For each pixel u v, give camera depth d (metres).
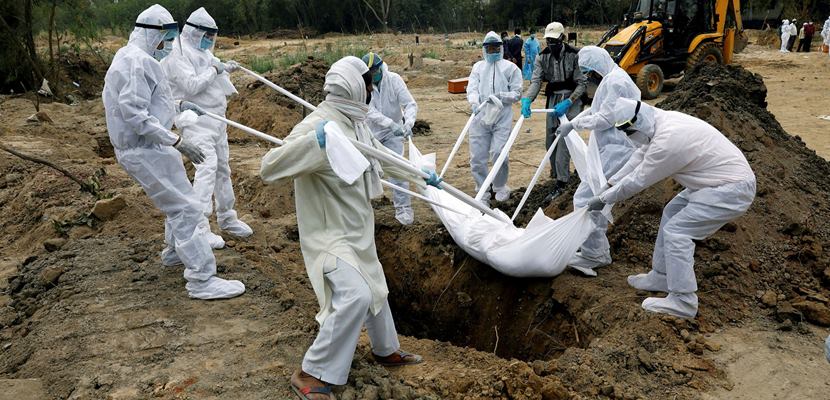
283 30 56.41
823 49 28.89
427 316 7.29
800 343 4.84
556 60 8.05
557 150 8.23
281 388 4.23
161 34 5.09
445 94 20.33
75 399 4.10
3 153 10.60
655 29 17.84
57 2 21.31
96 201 7.89
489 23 57.56
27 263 6.55
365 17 57.53
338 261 3.92
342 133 3.83
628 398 4.20
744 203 4.90
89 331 4.90
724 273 5.62
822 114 14.81
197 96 6.41
